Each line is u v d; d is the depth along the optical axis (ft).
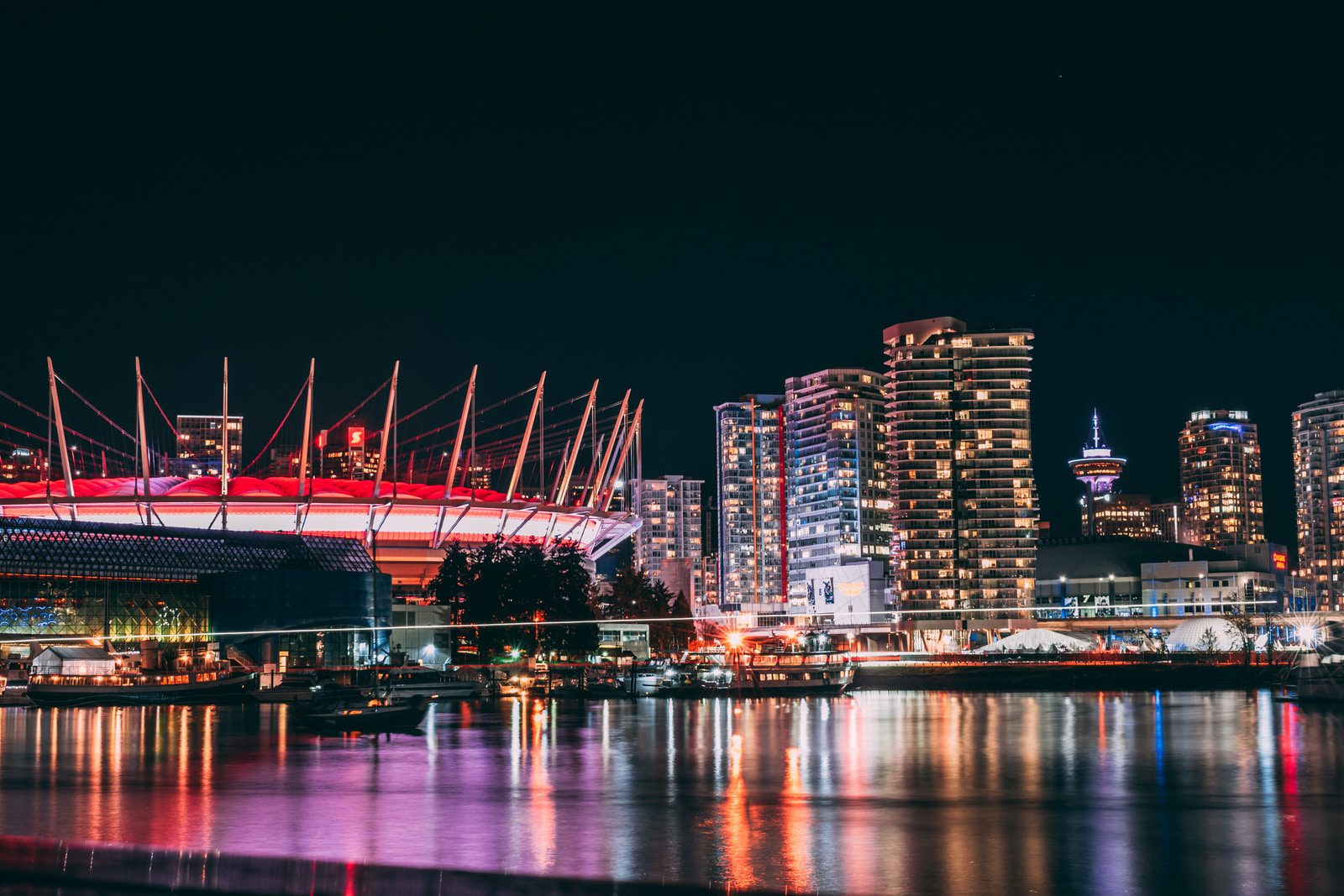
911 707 555.28
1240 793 248.32
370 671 591.37
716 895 154.40
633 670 634.02
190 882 161.79
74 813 218.38
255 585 635.25
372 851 184.75
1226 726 421.18
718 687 652.89
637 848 187.21
